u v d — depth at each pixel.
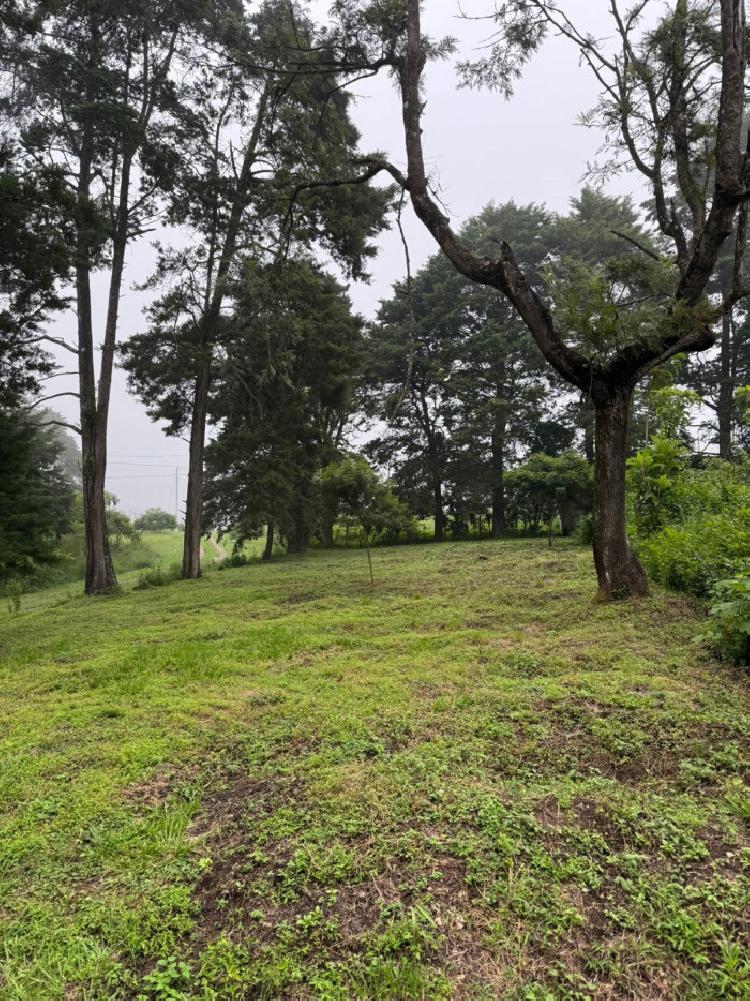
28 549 9.66
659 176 8.12
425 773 3.49
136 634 9.05
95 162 16.06
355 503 12.44
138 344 17.42
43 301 12.33
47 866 2.87
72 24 14.30
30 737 4.63
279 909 2.46
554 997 1.97
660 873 2.54
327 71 10.66
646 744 3.68
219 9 16.39
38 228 9.96
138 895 2.61
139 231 16.53
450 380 28.06
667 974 2.05
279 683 5.68
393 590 11.35
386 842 2.82
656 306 7.34
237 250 16.34
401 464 30.66
